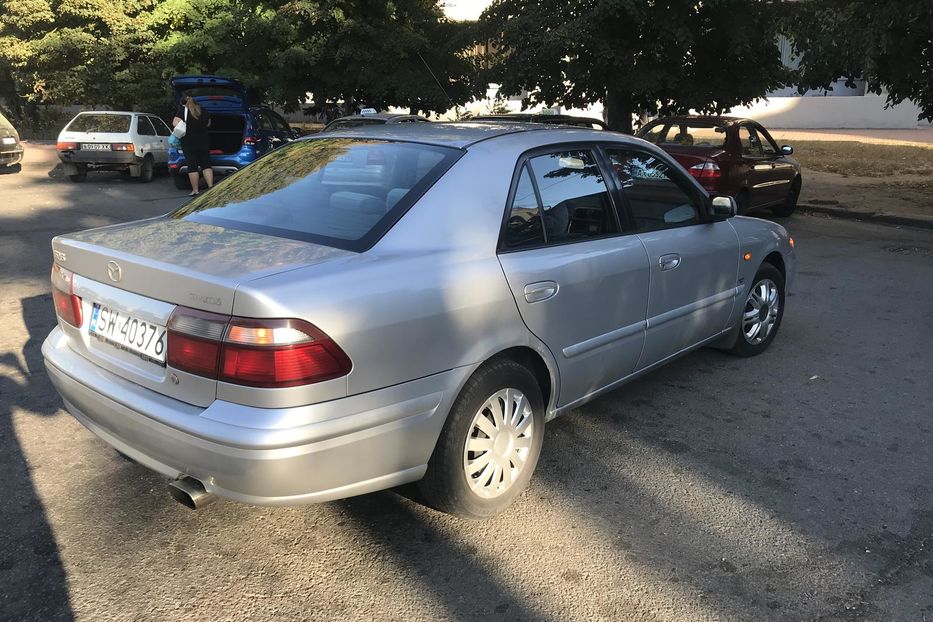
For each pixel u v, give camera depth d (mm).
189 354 2428
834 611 2566
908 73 10000
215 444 2330
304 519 3109
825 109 31078
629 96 13781
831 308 6453
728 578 2744
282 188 3279
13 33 21188
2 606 2525
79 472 3451
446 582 2707
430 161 3121
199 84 14109
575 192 3529
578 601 2609
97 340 2850
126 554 2840
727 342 4949
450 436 2816
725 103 13234
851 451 3775
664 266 3932
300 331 2318
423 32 18375
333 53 17203
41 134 25688
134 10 20297
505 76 13617
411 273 2662
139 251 2707
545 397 3391
